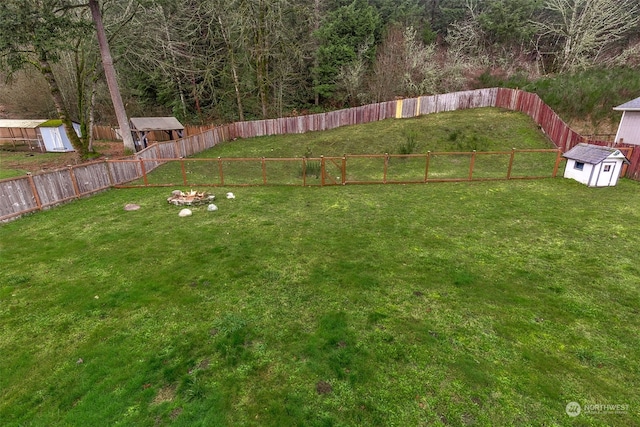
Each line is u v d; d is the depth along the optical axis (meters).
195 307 5.00
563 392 3.51
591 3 24.61
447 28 33.06
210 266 6.27
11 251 7.03
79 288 5.57
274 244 7.25
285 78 28.11
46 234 7.96
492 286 5.55
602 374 3.75
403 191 11.59
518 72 26.77
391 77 27.20
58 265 6.40
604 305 5.03
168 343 4.25
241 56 26.97
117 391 3.52
